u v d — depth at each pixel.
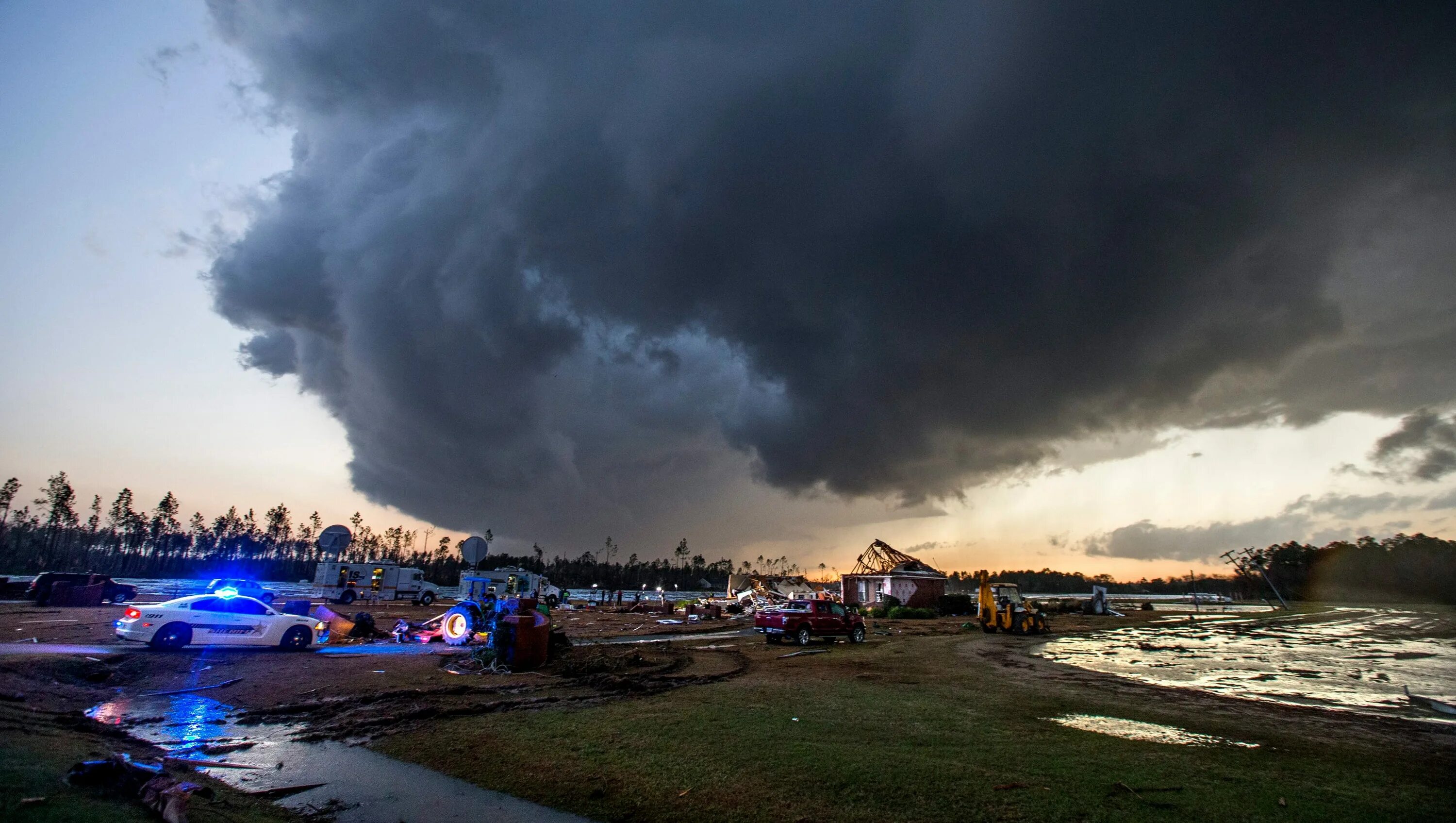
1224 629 43.41
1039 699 13.80
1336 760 9.10
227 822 5.48
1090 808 6.76
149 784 5.65
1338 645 31.88
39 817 4.62
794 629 25.47
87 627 21.66
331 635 22.83
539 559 133.38
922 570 58.81
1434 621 55.88
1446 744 10.41
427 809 6.64
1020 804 6.83
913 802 6.86
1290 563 136.75
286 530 147.62
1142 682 17.53
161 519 136.12
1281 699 15.16
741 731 9.95
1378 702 14.97
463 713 11.06
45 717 8.88
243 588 34.72
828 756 8.53
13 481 103.25
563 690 13.52
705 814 6.52
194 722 10.07
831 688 14.52
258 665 15.41
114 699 11.38
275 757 8.40
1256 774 8.21
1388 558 126.44
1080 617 56.88
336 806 6.70
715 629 33.84
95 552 133.62
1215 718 12.20
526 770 7.91
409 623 26.25
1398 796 7.43
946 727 10.53
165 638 16.55
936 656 22.36
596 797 7.01
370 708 11.26
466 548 23.31
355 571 45.03
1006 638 32.47
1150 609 75.62
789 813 6.53
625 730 9.95
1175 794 7.27
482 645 20.23
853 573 60.28
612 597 64.94
